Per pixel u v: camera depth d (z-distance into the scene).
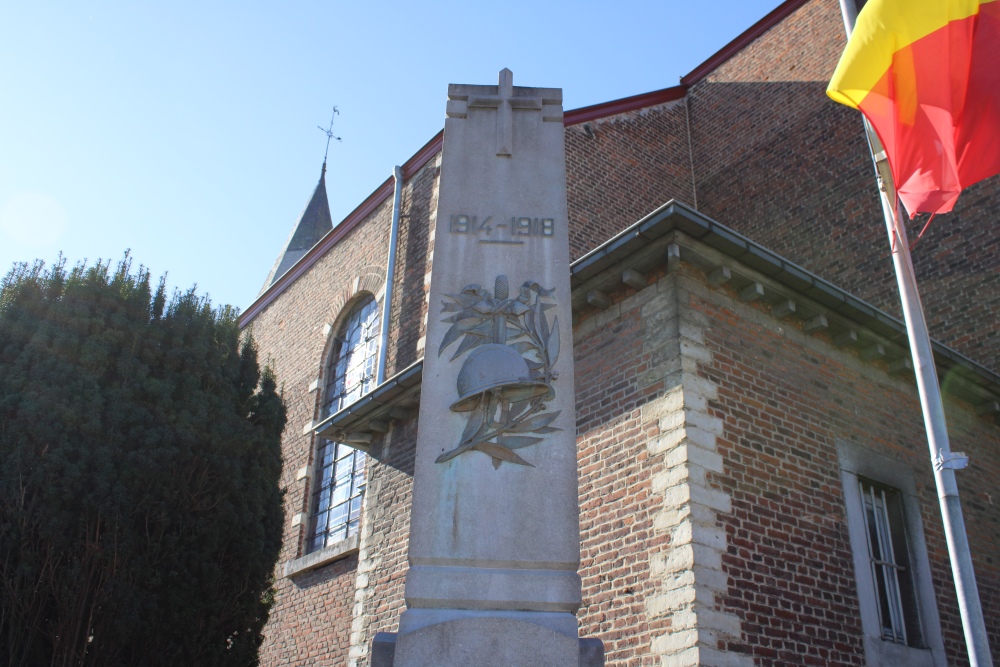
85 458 8.16
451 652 4.56
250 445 9.77
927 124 6.74
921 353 6.66
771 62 16.41
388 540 11.35
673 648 6.98
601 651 4.69
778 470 8.10
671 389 7.95
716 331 8.40
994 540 9.86
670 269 8.40
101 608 7.79
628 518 7.89
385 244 16.67
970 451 10.34
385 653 4.64
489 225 5.96
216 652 8.55
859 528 8.48
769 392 8.48
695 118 17.44
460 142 6.27
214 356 10.10
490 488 5.09
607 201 14.79
